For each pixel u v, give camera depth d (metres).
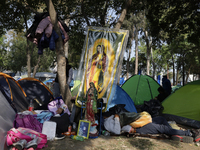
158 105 6.37
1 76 5.08
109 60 5.93
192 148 4.21
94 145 4.16
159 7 10.55
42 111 5.13
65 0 9.85
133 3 10.03
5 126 3.86
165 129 4.89
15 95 5.12
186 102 6.07
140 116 5.13
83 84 5.70
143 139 4.68
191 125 5.61
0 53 30.16
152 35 12.04
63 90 5.88
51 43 5.43
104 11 10.16
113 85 5.79
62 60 5.85
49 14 5.45
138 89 8.91
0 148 3.33
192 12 10.17
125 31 6.06
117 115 5.12
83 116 5.42
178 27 10.81
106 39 6.03
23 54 33.25
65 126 4.70
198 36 10.34
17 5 9.70
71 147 3.96
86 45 6.01
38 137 3.78
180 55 27.75
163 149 4.06
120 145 4.22
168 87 8.66
